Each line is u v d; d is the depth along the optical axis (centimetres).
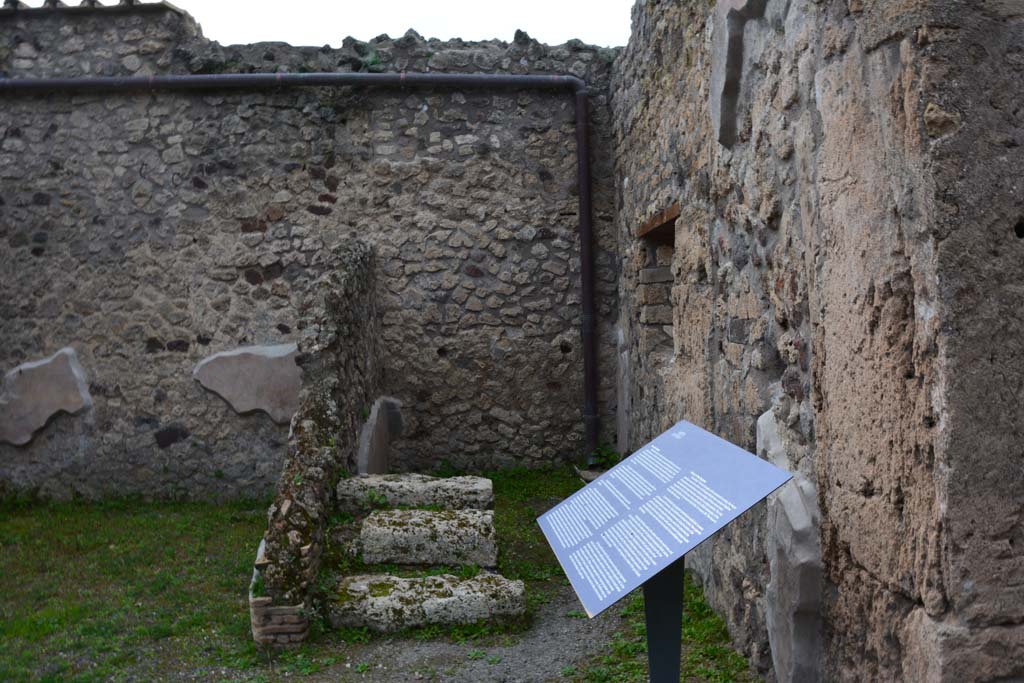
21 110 668
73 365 663
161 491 659
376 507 441
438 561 404
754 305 323
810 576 253
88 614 395
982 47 194
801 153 269
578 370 686
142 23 667
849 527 235
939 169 191
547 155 685
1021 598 188
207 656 348
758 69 313
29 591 430
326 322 488
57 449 664
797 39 270
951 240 190
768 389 310
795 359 278
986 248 191
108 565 471
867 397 223
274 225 669
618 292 680
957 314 189
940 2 194
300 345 479
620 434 672
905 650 204
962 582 188
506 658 336
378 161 675
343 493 439
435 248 677
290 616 352
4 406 664
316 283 525
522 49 685
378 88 676
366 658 340
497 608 369
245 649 351
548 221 685
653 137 517
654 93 509
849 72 230
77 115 666
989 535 188
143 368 663
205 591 427
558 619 382
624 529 221
